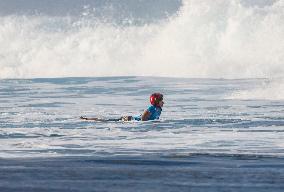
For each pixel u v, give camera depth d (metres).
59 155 41.09
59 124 62.06
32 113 73.88
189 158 39.94
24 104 86.31
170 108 78.62
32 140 49.62
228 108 78.00
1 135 53.41
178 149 44.19
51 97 97.38
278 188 30.25
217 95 97.06
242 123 61.66
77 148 44.75
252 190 29.80
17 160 38.78
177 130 56.41
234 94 96.50
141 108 80.38
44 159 39.25
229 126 59.22
